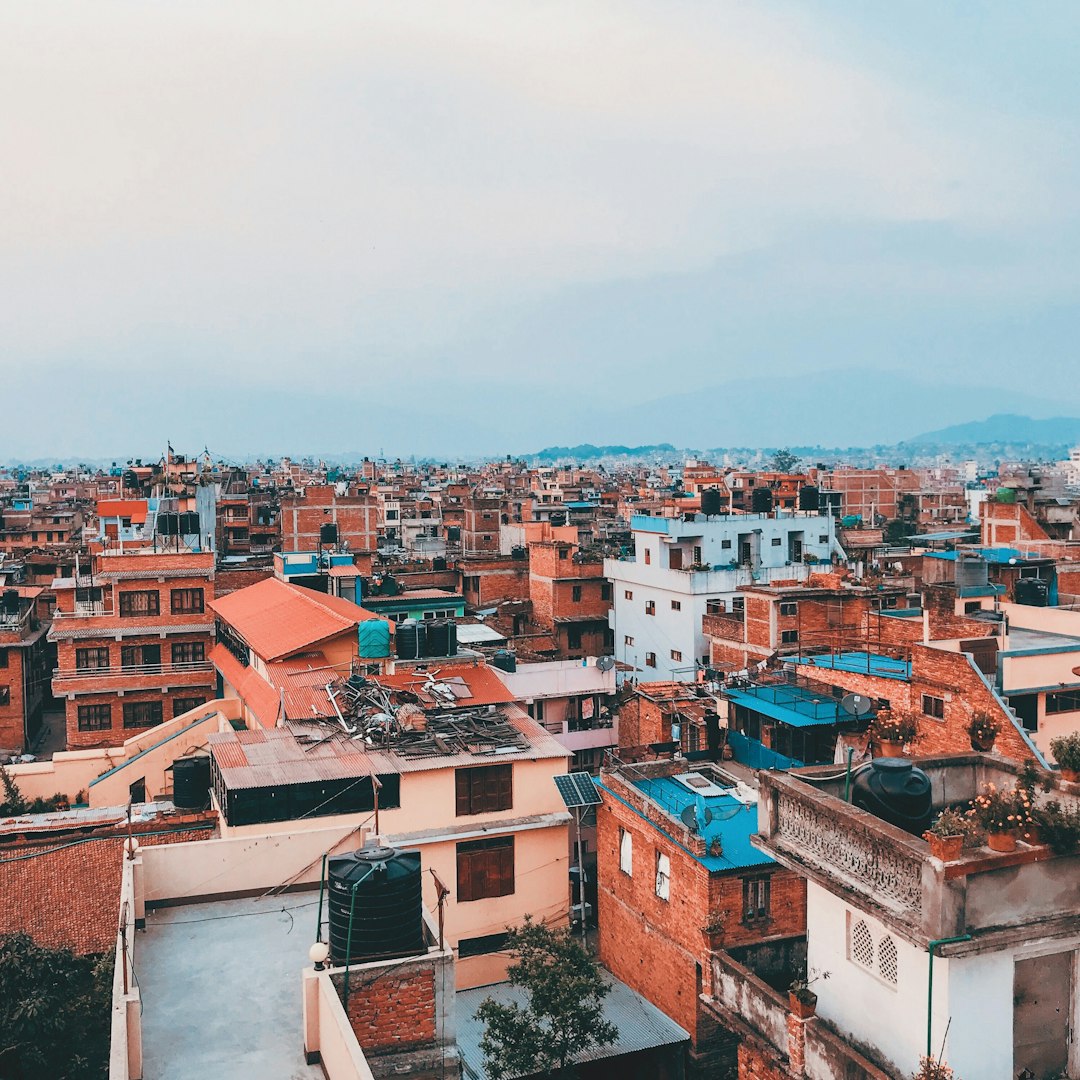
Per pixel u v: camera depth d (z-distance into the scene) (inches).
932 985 644.7
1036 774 716.0
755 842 782.5
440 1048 682.8
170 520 2684.5
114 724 2329.0
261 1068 657.6
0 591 2928.2
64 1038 1024.2
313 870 925.8
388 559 3941.9
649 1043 1136.2
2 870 1298.0
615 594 3011.8
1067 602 1929.1
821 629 2161.7
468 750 1401.3
